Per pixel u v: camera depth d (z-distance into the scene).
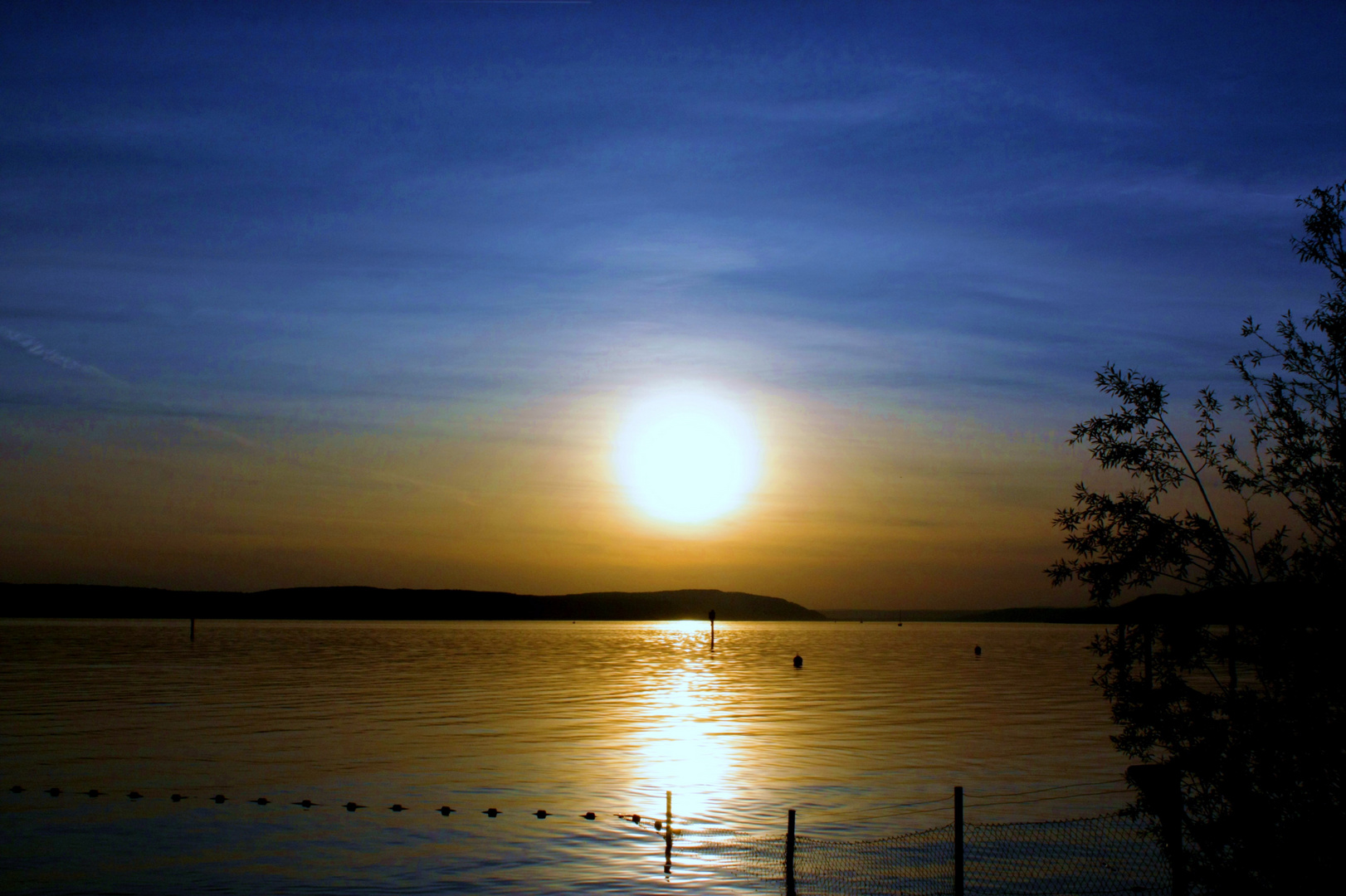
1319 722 9.41
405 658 101.62
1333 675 9.39
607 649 136.00
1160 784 10.38
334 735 37.59
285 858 20.11
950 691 62.91
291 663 87.75
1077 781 28.09
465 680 69.38
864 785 27.61
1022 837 20.84
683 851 20.45
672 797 25.89
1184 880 10.18
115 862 19.77
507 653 118.44
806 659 111.25
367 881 18.52
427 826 22.69
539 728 40.62
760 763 31.36
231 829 22.47
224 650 110.56
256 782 27.86
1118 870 18.05
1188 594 10.25
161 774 28.89
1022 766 30.86
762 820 23.39
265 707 48.09
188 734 37.38
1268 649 9.70
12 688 57.78
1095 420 11.02
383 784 27.55
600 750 34.06
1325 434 9.99
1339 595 9.44
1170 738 10.26
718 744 35.84
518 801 25.34
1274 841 9.55
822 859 19.45
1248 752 9.80
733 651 132.25
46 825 22.80
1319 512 9.92
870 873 18.27
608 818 23.47
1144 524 10.52
